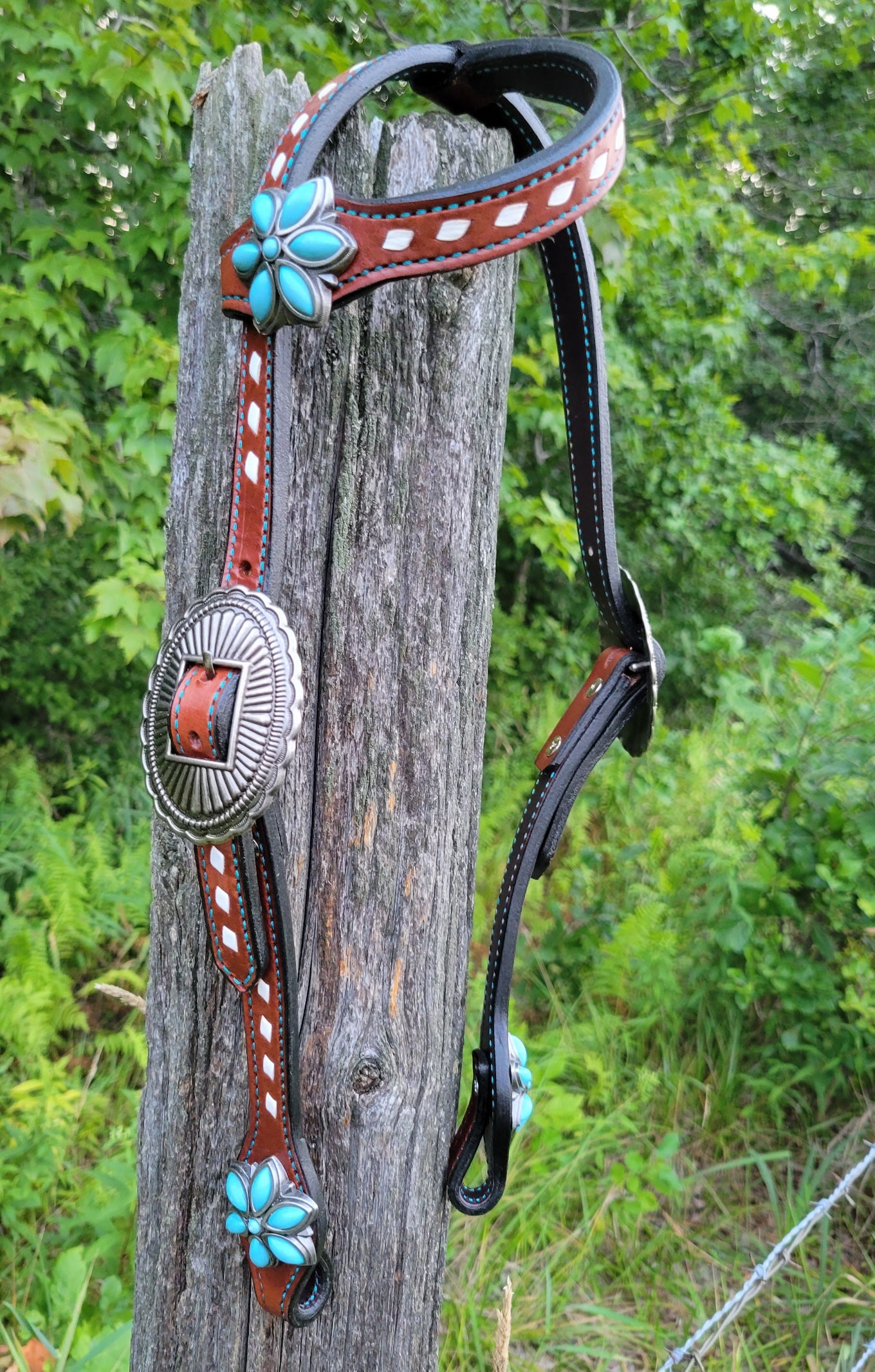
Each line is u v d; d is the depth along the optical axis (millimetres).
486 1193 789
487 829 3330
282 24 2986
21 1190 1825
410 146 672
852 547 8062
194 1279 805
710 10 4430
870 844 2193
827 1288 1923
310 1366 802
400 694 734
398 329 692
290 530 701
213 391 733
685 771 3770
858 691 2445
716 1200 2145
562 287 761
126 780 3711
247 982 683
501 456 762
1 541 2301
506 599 5371
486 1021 768
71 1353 1410
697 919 2660
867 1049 2342
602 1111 2328
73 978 2678
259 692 618
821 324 7625
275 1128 705
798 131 7387
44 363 2738
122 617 2801
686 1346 1595
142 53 2596
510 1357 1747
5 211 3041
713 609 5727
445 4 3572
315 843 739
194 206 740
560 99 708
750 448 5422
